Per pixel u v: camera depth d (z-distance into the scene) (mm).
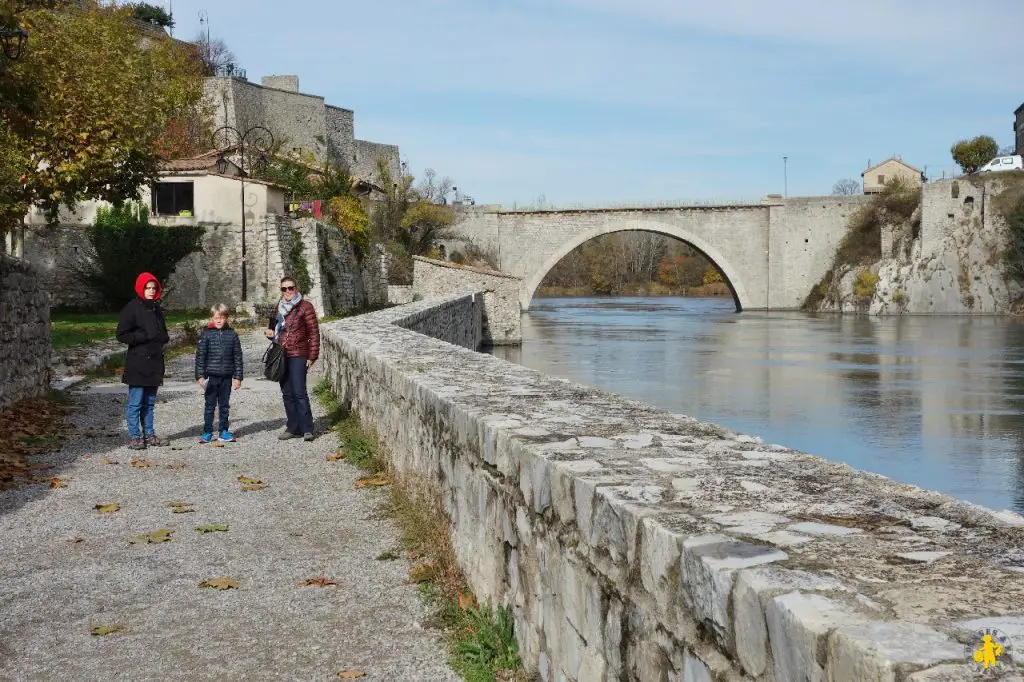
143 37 50688
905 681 1734
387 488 8016
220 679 4297
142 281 10039
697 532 2773
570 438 4492
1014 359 40438
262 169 47125
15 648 4656
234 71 78688
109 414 12477
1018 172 80062
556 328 60531
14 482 8203
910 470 20312
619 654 3162
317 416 12336
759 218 83188
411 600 5309
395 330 15055
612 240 143375
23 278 12734
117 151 23438
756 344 47969
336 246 43969
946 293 78562
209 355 10414
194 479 8523
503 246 82750
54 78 21547
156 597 5387
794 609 2102
